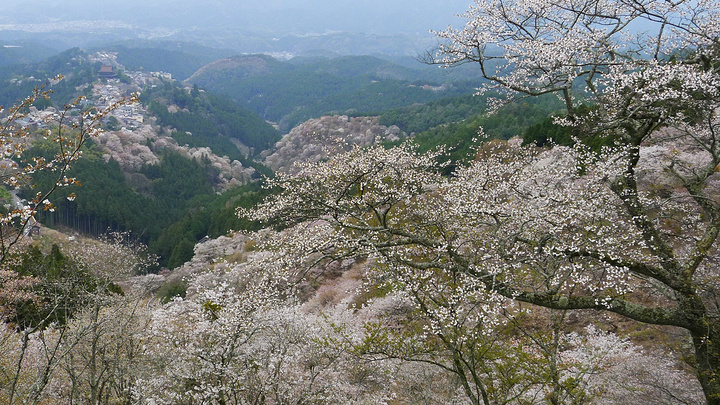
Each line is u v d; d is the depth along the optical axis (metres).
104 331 8.82
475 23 8.96
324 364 8.82
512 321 7.37
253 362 7.89
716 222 7.26
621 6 7.90
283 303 8.41
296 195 9.34
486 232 8.88
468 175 12.06
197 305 8.38
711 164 7.80
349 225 8.27
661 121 7.79
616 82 7.96
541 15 9.00
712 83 6.61
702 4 7.53
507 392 6.65
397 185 10.01
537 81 9.10
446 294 8.09
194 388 7.32
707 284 7.70
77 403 8.87
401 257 7.94
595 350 8.27
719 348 6.44
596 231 7.59
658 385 7.18
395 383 9.66
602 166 8.10
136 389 7.92
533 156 12.50
